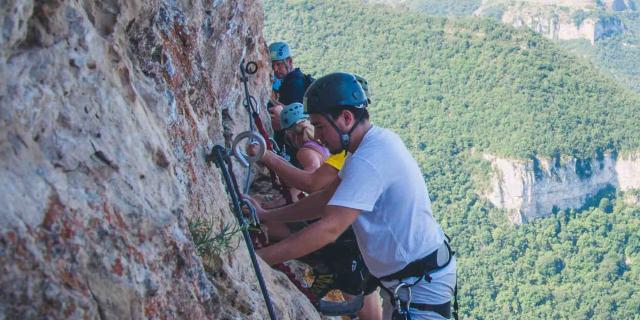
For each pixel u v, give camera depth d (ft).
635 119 395.75
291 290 14.38
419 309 12.37
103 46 8.77
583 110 388.57
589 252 345.31
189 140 12.01
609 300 318.86
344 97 12.00
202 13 16.42
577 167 375.04
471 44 419.54
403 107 402.72
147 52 10.95
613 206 377.30
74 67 8.17
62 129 7.86
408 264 12.21
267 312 12.09
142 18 10.59
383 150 12.00
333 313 14.88
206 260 10.89
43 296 7.02
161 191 9.05
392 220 12.05
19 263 6.93
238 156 12.67
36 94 7.59
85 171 7.97
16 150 7.29
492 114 386.32
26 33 7.75
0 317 6.81
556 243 352.08
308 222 17.53
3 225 6.89
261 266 13.51
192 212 11.29
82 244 7.54
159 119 10.59
